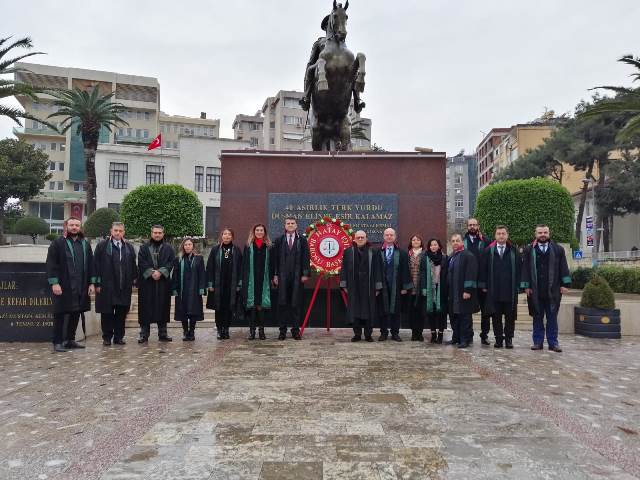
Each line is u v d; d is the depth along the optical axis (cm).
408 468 320
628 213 3866
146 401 482
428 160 1000
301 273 888
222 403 468
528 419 425
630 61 1833
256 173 1001
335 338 915
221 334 923
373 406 458
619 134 1828
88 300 847
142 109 7206
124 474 312
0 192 4297
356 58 1061
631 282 2050
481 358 725
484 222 2612
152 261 891
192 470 317
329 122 1102
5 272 912
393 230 901
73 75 6769
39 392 523
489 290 838
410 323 916
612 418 433
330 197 996
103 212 3008
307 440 369
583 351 822
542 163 4031
